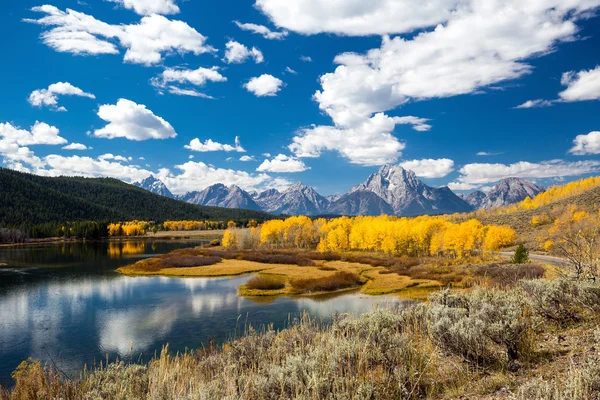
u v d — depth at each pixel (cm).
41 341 2497
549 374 546
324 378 582
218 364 917
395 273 5450
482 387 554
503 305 783
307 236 11419
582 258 1058
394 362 684
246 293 4162
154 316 3153
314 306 3447
